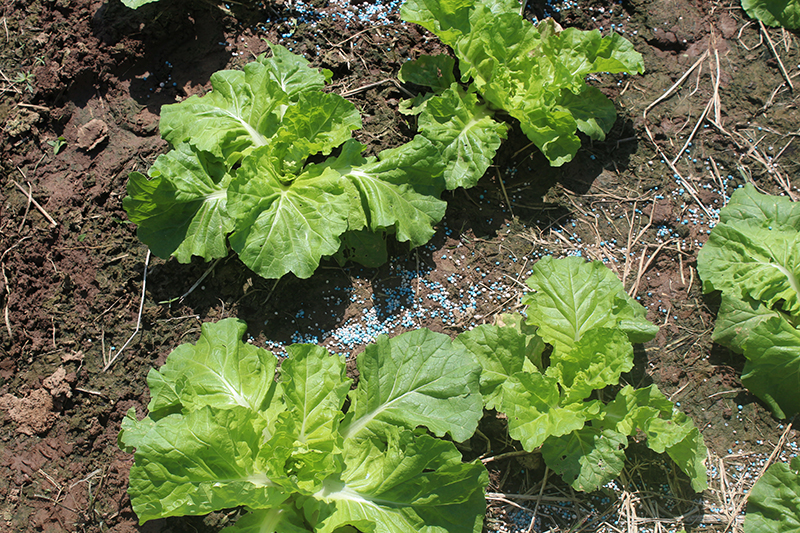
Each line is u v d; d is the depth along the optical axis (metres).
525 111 1.16
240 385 1.10
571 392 1.11
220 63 1.20
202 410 1.04
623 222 1.21
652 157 1.22
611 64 1.16
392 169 1.14
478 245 1.19
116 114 1.18
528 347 1.15
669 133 1.23
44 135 1.18
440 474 1.07
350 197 1.15
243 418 1.04
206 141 1.13
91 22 1.18
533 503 1.14
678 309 1.19
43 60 1.18
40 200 1.16
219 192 1.14
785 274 1.16
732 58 1.26
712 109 1.24
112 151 1.17
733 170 1.23
